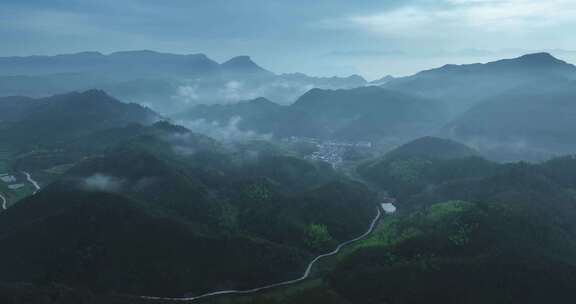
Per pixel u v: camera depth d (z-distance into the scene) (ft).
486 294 644.69
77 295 635.25
